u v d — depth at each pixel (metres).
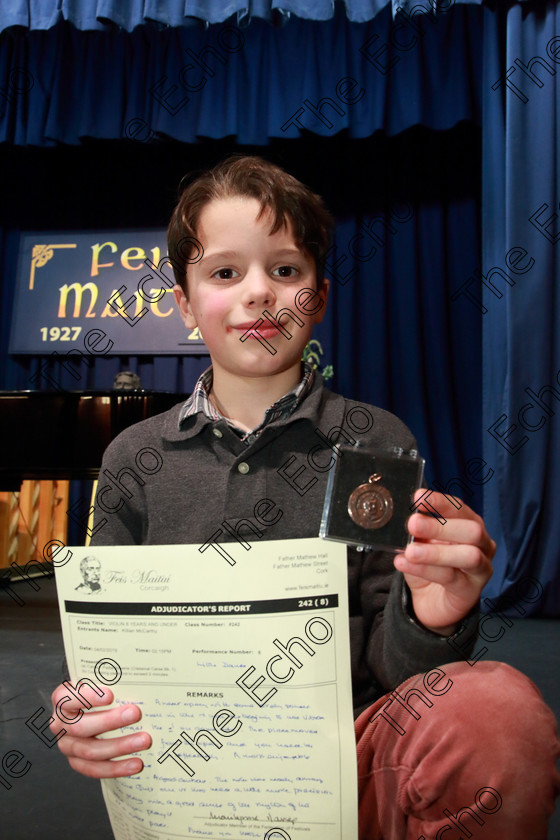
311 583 0.51
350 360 3.23
